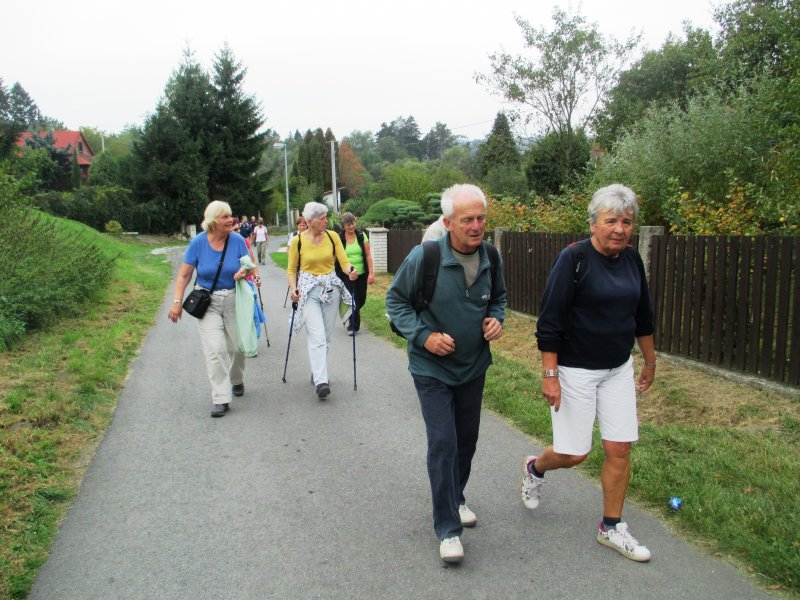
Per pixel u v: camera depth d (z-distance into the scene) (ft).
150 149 134.62
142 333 30.14
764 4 47.32
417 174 107.24
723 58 53.26
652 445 14.28
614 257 10.16
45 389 19.02
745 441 14.15
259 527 11.50
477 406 11.00
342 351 26.16
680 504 11.48
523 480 12.00
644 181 33.09
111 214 124.16
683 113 35.99
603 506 11.59
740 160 30.01
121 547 10.84
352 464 14.35
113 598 9.39
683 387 18.28
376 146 436.76
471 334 10.41
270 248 117.29
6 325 24.22
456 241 10.27
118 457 14.85
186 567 10.21
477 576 9.84
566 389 10.43
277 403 19.15
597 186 37.76
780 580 9.36
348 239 28.43
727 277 19.01
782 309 17.10
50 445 15.10
